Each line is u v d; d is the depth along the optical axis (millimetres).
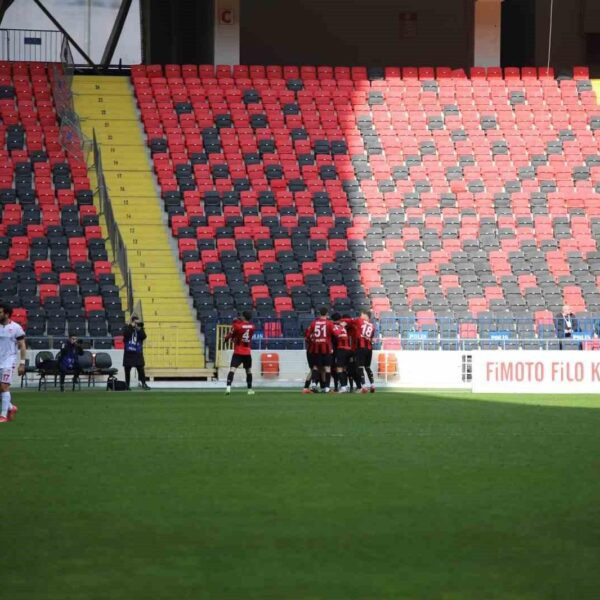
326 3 159250
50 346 97938
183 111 133125
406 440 49250
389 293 113000
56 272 108188
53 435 51062
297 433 52125
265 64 158750
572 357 84625
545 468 40406
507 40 164750
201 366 103938
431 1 160750
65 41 136500
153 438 49875
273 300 109375
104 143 128625
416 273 116062
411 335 106812
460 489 35781
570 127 137875
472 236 122500
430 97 139875
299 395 81188
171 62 153875
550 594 23469
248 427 55000
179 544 27953
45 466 40750
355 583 24312
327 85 139875
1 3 148375
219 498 34062
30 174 120188
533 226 124312
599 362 84625
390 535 28969
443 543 28062
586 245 122688
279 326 104250
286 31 158875
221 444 47562
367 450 45531
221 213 119875
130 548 27516
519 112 138750
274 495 34594
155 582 24375
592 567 25750
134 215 119625
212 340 103750
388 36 160375
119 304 104625
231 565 25875
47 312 102125
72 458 42906
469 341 103375
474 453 44625
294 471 39500
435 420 59000
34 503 33250
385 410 65688
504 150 133875
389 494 34812
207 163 126375
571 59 162750
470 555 26844
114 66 151500
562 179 131000
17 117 128000
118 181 123688
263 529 29641
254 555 26797
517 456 43719
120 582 24375
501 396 79562
